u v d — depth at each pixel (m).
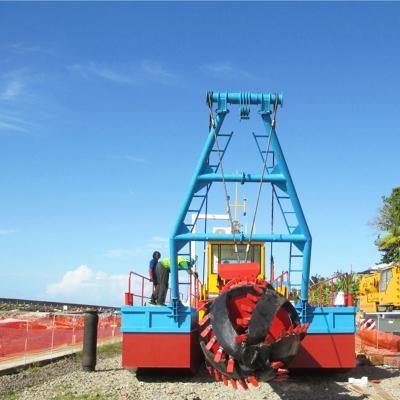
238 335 6.83
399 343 15.87
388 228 46.78
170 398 9.27
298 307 10.87
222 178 10.16
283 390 10.12
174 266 10.66
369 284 29.39
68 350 17.86
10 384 10.85
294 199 10.17
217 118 10.30
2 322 21.23
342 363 10.91
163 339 11.01
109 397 9.48
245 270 8.58
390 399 9.23
